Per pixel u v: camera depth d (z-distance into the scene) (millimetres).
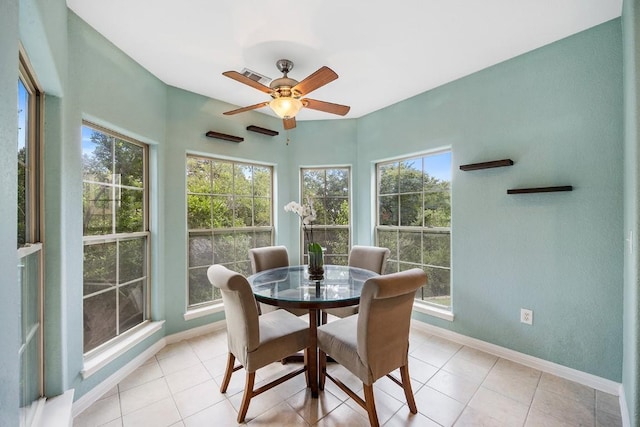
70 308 1741
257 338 1657
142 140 2439
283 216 3605
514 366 2213
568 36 2004
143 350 2334
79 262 1819
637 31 1300
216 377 2102
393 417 1671
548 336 2119
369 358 1521
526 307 2225
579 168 1974
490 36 1992
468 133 2549
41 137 1591
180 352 2480
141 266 2496
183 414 1716
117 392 1933
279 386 1992
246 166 3408
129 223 2375
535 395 1859
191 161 2928
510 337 2312
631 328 1474
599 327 1904
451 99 2670
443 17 1785
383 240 3416
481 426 1601
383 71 2469
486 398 1837
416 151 2965
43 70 1449
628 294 1605
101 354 1983
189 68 2395
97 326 2041
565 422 1620
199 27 1872
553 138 2082
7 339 710
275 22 1820
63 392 1651
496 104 2371
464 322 2594
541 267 2148
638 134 1299
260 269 2715
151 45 2078
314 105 2176
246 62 2295
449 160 2826
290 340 1809
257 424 1628
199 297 2957
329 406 1778
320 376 1942
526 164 2211
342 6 1677
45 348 1606
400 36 1979
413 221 3131
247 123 3281
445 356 2377
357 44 2066
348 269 2631
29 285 1493
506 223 2326
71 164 1754
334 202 3701
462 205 2600
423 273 1619
